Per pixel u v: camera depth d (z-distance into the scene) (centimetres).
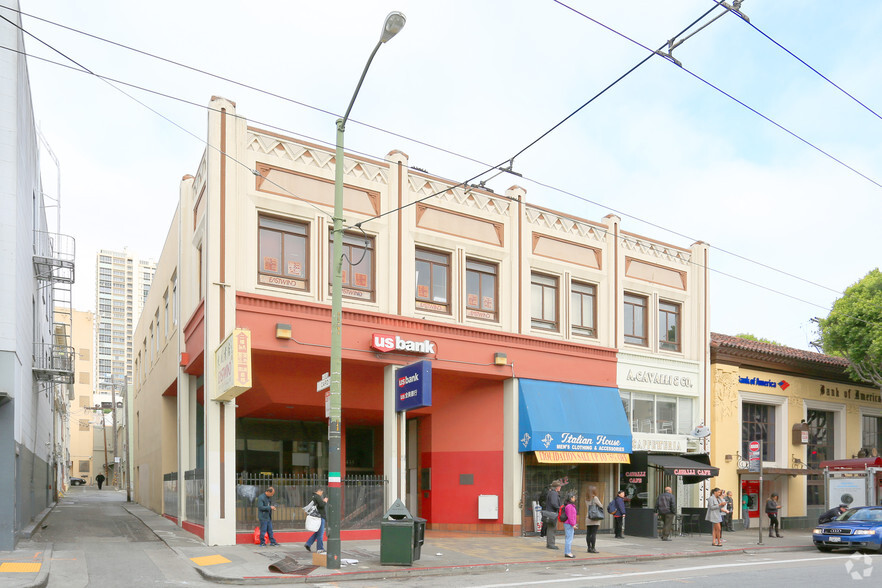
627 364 2555
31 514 2186
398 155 2112
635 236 2680
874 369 2878
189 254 2288
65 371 2262
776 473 2739
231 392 1661
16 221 1662
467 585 1308
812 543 2273
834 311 2922
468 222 2248
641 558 1797
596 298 2541
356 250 2031
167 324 2756
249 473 2405
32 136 2092
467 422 2309
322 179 1989
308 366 2059
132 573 1388
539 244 2408
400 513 1530
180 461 2222
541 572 1537
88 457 9562
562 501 2294
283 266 1914
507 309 2289
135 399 4444
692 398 2761
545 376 2322
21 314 1791
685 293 2805
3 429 1617
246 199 1853
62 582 1291
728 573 1512
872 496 2514
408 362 2044
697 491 2652
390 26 1180
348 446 2628
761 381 2900
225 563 1474
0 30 1656
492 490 2236
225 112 1839
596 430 2336
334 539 1434
